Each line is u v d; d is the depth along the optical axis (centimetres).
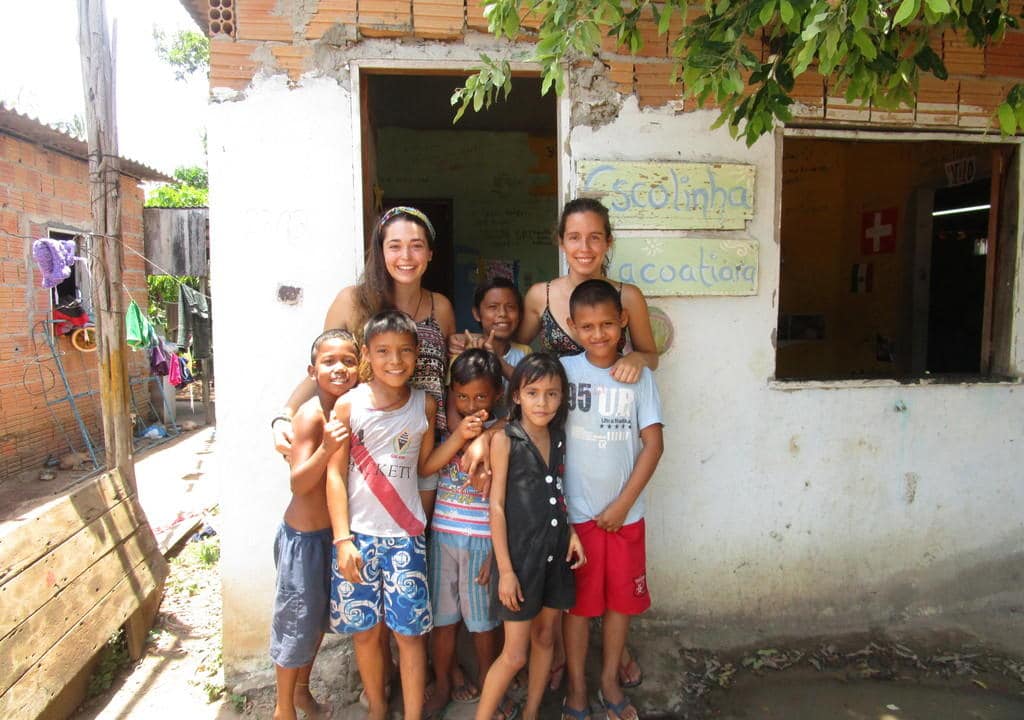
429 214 632
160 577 327
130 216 885
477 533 239
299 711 261
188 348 945
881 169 523
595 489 239
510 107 541
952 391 327
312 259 276
